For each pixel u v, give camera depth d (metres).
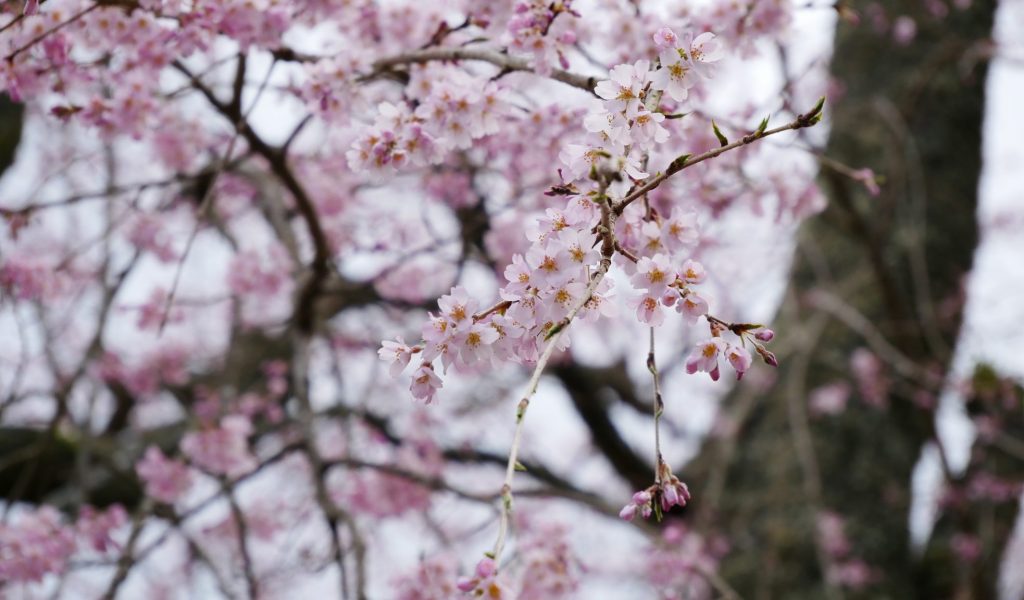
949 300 4.85
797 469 4.67
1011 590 5.78
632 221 1.74
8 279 3.24
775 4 2.34
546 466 5.91
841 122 5.01
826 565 4.28
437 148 1.99
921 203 4.57
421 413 4.77
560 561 2.96
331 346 4.86
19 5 2.24
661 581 4.05
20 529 3.32
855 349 4.78
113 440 4.94
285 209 4.27
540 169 2.69
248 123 2.91
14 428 4.45
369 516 4.44
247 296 4.33
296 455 4.94
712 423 5.44
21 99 2.41
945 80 4.92
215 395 4.14
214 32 2.33
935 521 5.20
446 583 2.91
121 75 2.52
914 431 4.75
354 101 2.34
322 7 2.47
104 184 4.50
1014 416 5.01
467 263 4.17
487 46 2.36
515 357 1.53
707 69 1.58
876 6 5.05
